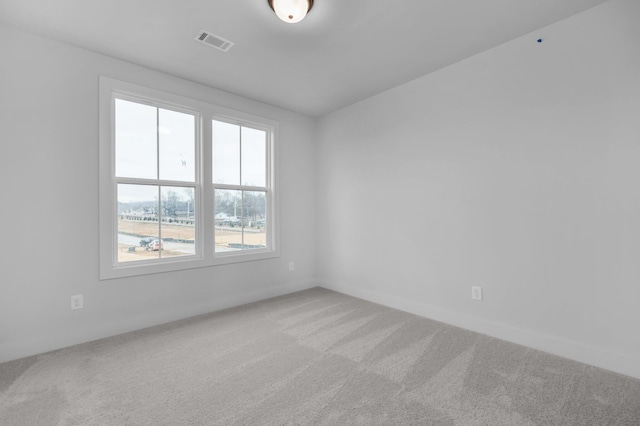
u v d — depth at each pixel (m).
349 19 2.10
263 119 3.67
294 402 1.66
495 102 2.49
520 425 1.47
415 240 3.09
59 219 2.33
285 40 2.36
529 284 2.32
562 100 2.15
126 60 2.65
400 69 2.86
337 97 3.53
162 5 1.94
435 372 1.95
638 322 1.87
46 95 2.29
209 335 2.56
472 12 2.04
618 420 1.49
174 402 1.66
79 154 2.42
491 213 2.53
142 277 2.74
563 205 2.15
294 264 4.02
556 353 2.18
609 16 1.95
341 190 3.91
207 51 2.51
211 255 3.20
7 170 2.15
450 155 2.79
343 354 2.21
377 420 1.51
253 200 3.67
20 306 2.19
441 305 2.88
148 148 2.85
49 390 1.77
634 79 1.87
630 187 1.89
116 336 2.54
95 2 1.91
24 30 2.20
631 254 1.89
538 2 1.95
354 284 3.75
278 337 2.51
